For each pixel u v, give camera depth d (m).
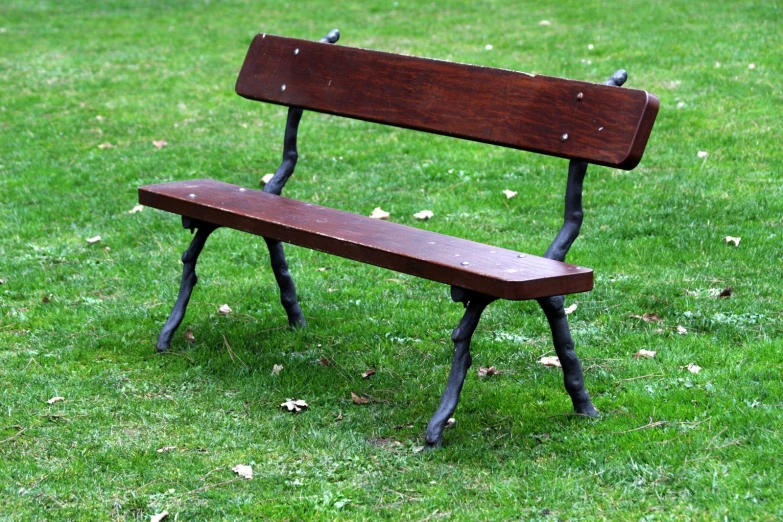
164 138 8.62
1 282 5.51
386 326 4.84
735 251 5.58
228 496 3.31
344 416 3.92
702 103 8.77
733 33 11.29
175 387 4.21
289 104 4.79
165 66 11.62
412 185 7.19
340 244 3.79
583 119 3.71
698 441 3.49
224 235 6.28
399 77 4.37
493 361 4.41
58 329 4.86
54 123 9.16
